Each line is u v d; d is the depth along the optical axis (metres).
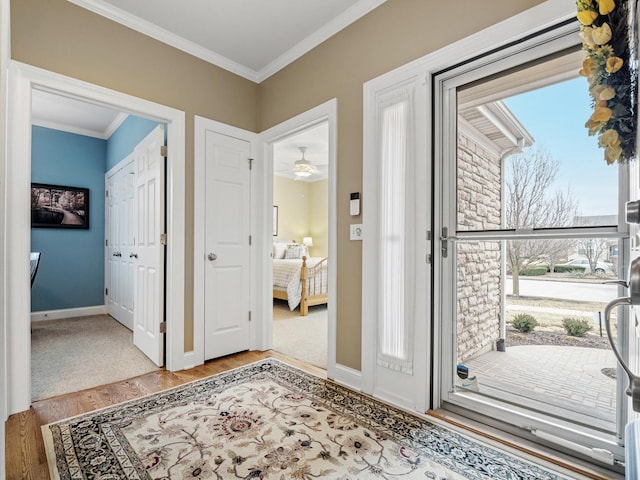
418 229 1.95
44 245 4.36
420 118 1.95
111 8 2.27
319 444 1.60
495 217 1.80
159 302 2.65
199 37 2.61
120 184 4.23
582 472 1.40
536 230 1.68
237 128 3.02
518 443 1.61
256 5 2.27
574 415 1.58
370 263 2.17
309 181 8.14
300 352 3.05
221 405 1.99
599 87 0.89
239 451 1.55
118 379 2.39
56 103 3.78
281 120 2.92
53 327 3.93
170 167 2.61
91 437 1.66
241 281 3.03
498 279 1.85
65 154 4.53
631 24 0.80
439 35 1.88
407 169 2.00
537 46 1.62
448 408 1.94
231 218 2.96
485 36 1.70
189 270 2.68
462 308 1.97
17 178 1.93
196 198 2.71
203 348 2.74
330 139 2.45
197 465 1.45
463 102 1.90
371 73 2.21
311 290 4.97
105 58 2.28
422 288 1.92
